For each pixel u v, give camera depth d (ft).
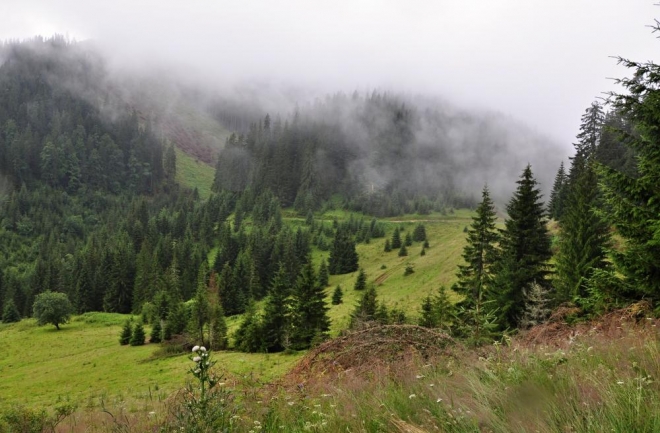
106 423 17.08
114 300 324.39
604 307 29.30
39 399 94.22
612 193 32.35
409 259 366.02
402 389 12.93
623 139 32.81
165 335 202.80
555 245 115.75
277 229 500.33
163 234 515.50
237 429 12.48
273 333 144.87
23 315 340.80
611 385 9.39
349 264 394.32
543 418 8.59
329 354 17.46
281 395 14.82
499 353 14.46
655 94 29.14
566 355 13.39
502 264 94.48
